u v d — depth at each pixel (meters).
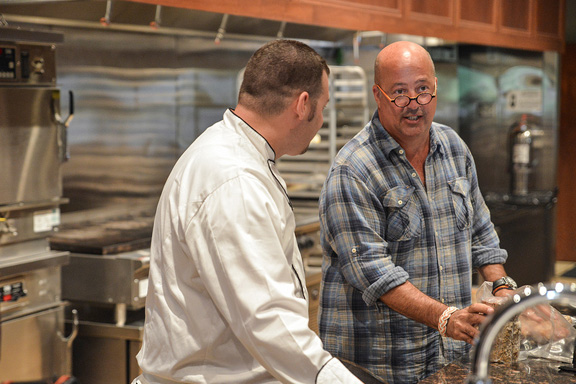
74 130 3.25
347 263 1.78
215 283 1.29
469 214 1.95
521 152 5.29
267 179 1.36
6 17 2.87
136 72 3.54
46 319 2.59
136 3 2.97
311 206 4.11
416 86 1.80
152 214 3.62
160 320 1.40
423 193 1.88
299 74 1.39
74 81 3.22
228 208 1.28
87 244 2.82
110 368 2.84
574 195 6.80
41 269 2.56
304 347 1.25
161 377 1.42
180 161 1.44
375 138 1.87
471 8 4.27
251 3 2.89
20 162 2.46
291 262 1.45
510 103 5.41
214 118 4.07
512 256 4.98
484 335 0.89
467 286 1.94
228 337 1.35
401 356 1.86
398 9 3.70
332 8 3.28
